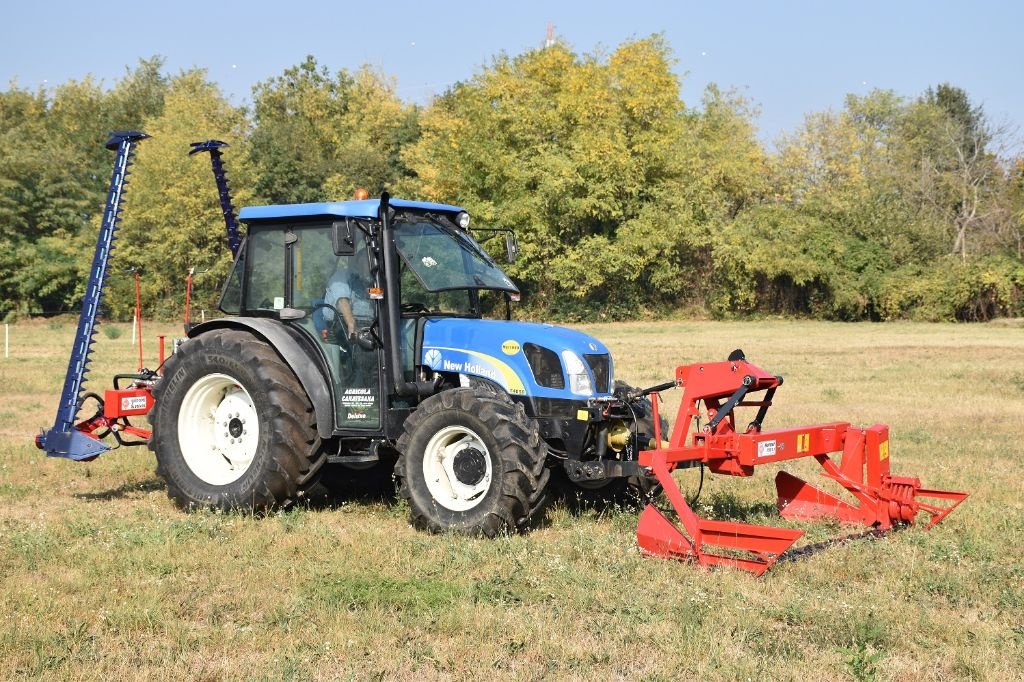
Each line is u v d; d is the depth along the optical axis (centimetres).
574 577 613
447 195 5041
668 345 3150
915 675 478
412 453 749
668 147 4803
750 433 721
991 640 519
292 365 793
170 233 4891
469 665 488
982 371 2133
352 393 793
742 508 825
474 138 4903
